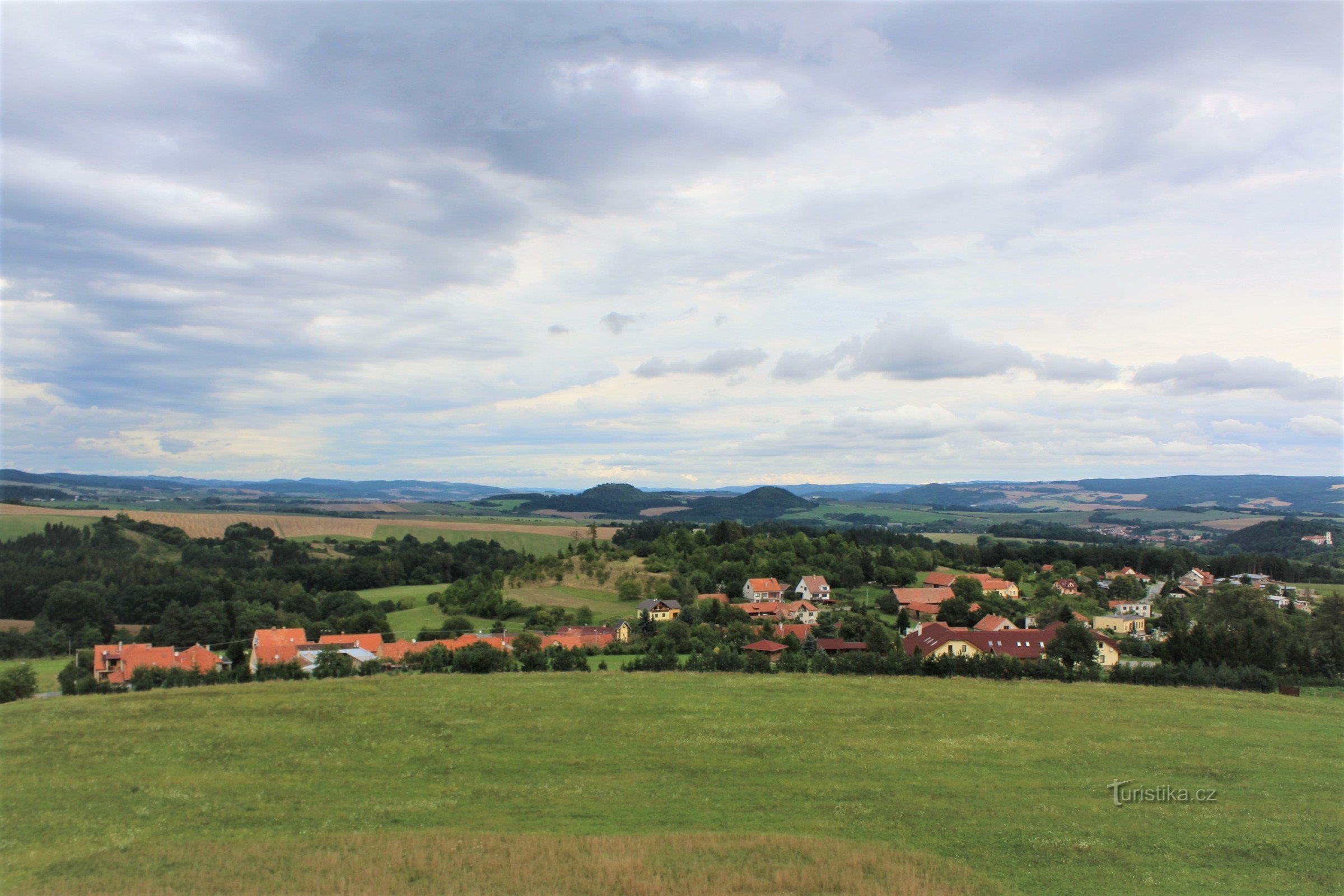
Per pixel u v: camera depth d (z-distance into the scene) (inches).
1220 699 2122.3
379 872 998.4
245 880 979.3
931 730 1726.1
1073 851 1098.1
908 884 979.9
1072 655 2901.1
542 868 1011.9
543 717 1806.1
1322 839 1141.1
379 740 1615.4
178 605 4817.9
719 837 1124.5
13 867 1018.1
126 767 1444.4
